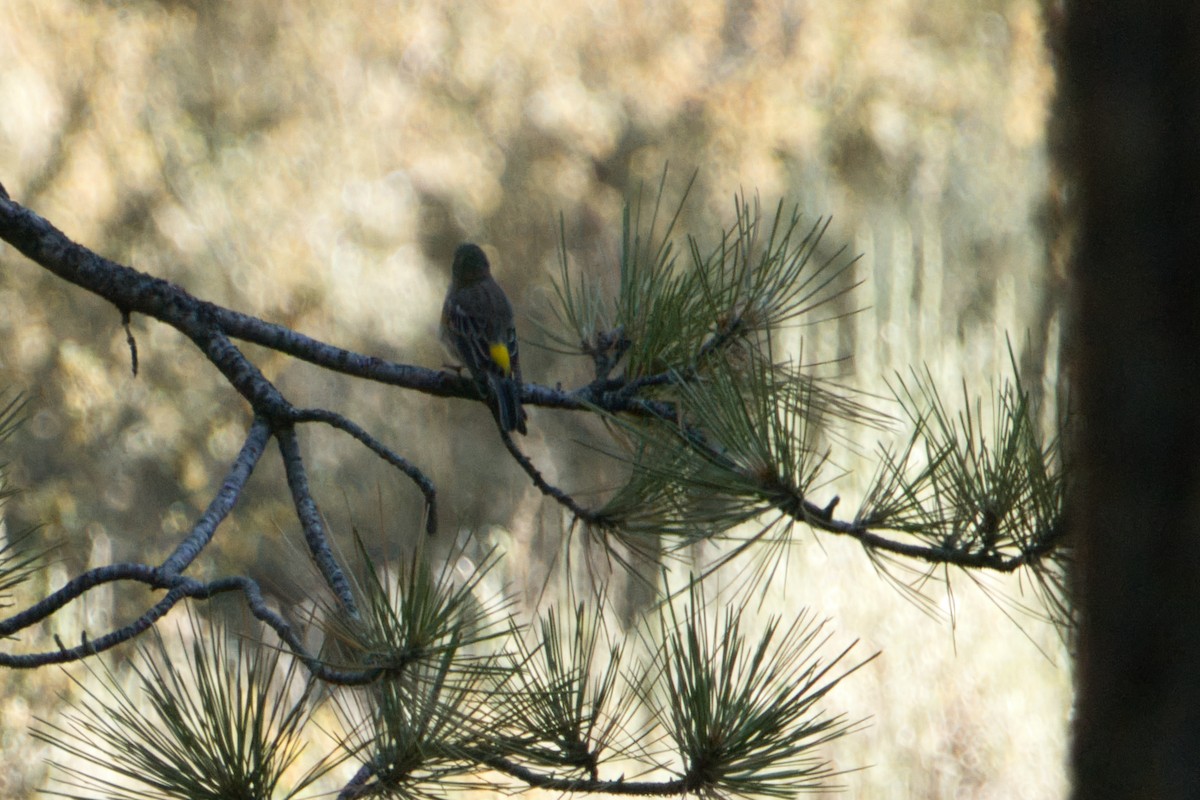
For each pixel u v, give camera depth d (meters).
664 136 25.83
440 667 3.71
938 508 4.60
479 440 23.72
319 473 22.53
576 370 24.83
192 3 22.84
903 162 24.05
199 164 22.00
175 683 3.67
